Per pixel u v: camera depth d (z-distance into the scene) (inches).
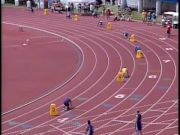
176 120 1710.1
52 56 2679.6
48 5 4281.5
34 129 1686.8
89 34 3208.7
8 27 3550.7
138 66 2404.0
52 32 3341.5
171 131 1627.7
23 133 1654.8
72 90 2084.2
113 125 1696.6
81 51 2770.7
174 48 2741.1
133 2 3971.5
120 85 2118.6
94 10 3939.5
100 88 2092.8
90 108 1865.2
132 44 2874.0
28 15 4025.6
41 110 1855.3
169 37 3009.4
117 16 3708.2
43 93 2049.7
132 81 2166.6
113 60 2536.9
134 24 3481.8
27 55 2704.2
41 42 3041.3
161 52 2664.9
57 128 1691.7
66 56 2669.8
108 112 1817.2
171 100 1907.0
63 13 4082.2
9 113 1828.2
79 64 2496.3
